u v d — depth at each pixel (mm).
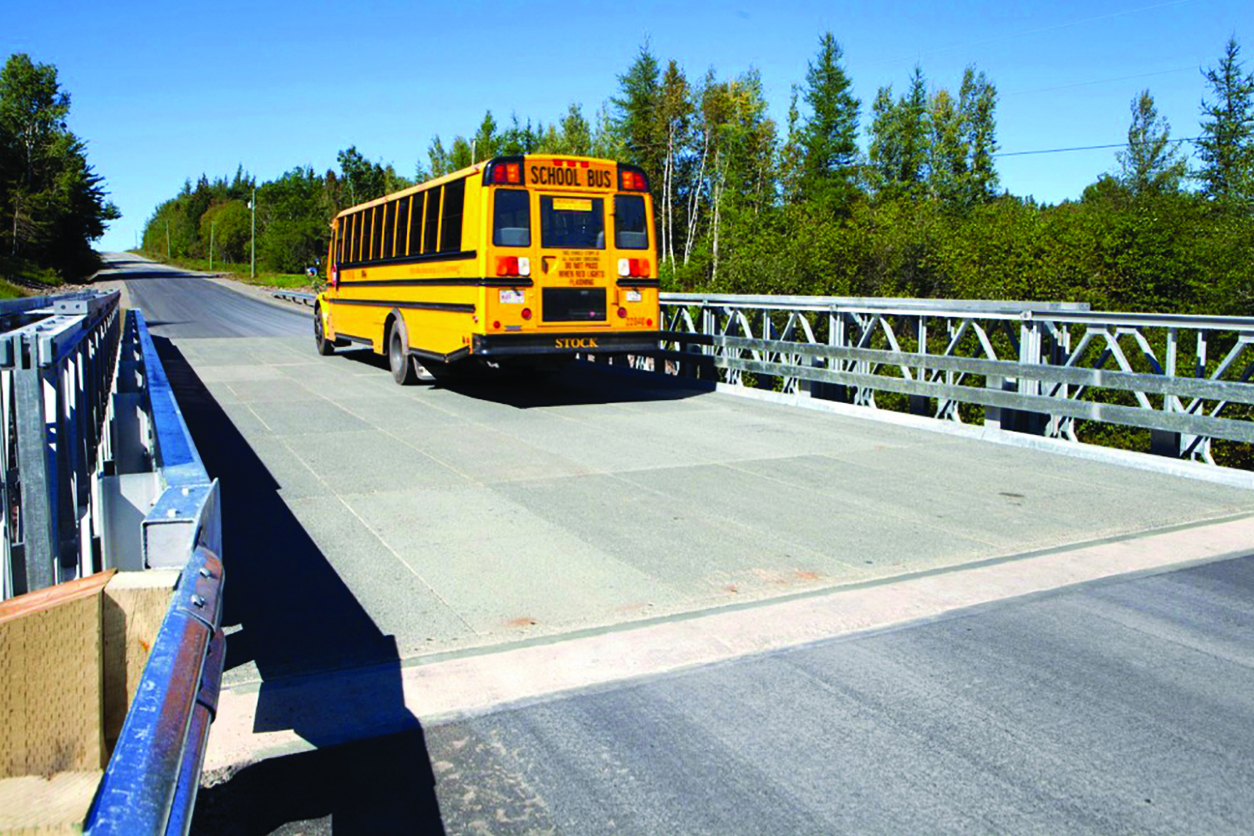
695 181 61938
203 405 12414
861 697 3939
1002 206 38719
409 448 9523
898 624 4773
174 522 2469
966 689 4016
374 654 4375
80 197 83562
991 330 18172
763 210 55812
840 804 3139
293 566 5691
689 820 3047
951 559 5879
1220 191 32156
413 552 5984
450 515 6910
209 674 1900
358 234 16812
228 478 8109
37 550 3186
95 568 4254
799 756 3451
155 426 4023
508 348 11875
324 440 9945
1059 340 9898
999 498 7496
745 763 3402
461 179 12266
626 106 63219
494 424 11094
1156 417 8484
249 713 3775
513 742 3557
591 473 8383
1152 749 3510
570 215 12102
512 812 3090
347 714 3779
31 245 79000
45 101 83250
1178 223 25328
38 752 2004
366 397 13367
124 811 1224
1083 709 3830
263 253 110438
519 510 7066
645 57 62531
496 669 4211
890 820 3049
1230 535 6453
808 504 7281
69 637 2002
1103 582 5445
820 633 4648
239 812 3080
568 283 12133
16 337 3139
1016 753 3475
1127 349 16453
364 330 16688
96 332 7156
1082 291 25031
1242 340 7867
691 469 8578
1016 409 9766
